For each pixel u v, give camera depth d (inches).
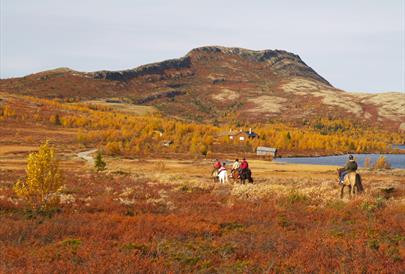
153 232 557.0
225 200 988.6
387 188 1170.6
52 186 799.1
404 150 7785.4
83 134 5905.5
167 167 3016.7
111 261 393.1
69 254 428.1
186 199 1003.3
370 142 7672.2
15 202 856.9
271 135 7485.2
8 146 4539.9
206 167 3078.2
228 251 462.0
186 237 550.3
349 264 398.0
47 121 7854.3
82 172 2121.1
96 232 558.6
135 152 4677.7
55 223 613.0
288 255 439.5
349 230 606.9
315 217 731.4
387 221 672.4
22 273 358.3
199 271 382.6
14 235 542.6
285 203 906.7
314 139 7081.7
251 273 379.6
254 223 676.1
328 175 2384.4
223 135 7194.9
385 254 443.2
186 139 5930.1
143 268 378.0
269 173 2534.5
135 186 1304.1
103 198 951.6
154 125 7628.0
